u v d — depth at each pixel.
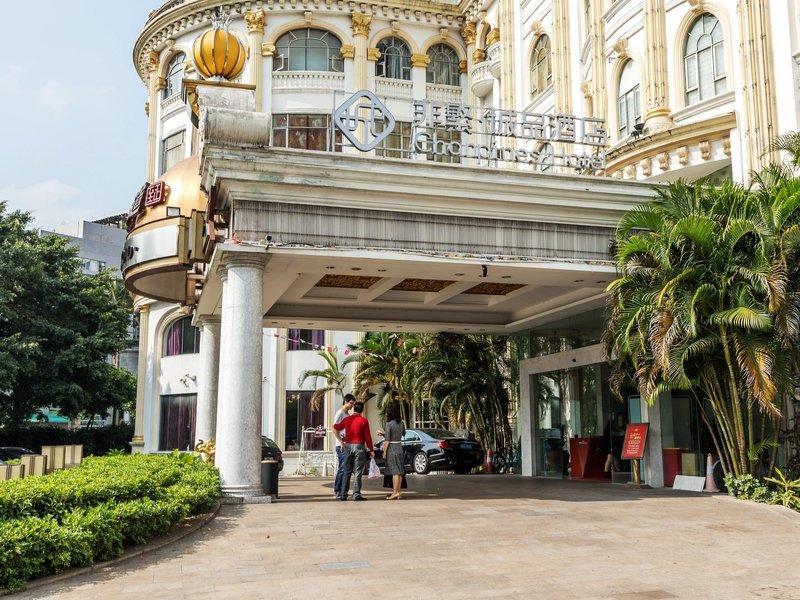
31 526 7.29
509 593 6.61
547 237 14.27
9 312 33.31
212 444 17.44
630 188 14.66
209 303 17.77
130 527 8.43
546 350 21.06
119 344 36.34
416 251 13.39
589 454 18.84
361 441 13.43
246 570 7.55
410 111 34.03
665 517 11.09
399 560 7.99
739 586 6.89
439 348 25.06
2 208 35.88
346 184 13.00
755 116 16.50
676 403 16.20
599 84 22.70
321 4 33.50
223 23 14.87
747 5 16.88
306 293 18.78
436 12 34.81
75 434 39.91
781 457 14.38
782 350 12.65
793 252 12.54
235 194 12.59
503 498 13.72
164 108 36.34
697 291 12.31
